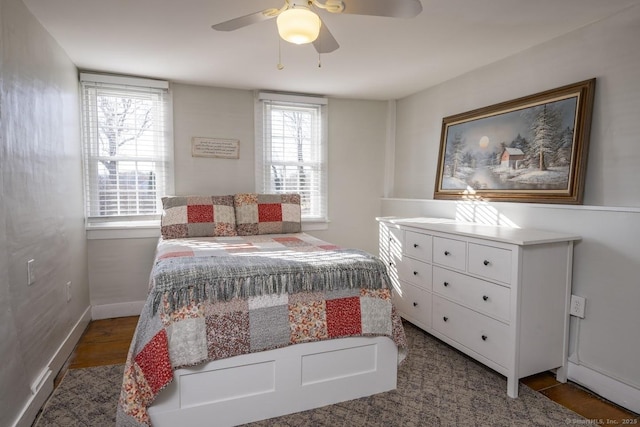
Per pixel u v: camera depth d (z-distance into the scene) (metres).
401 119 3.94
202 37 2.37
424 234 2.67
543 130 2.39
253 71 3.03
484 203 2.78
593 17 2.08
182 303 1.61
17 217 1.71
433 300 2.59
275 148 3.69
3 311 1.52
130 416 1.46
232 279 1.70
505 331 2.03
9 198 1.64
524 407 1.91
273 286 1.75
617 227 1.95
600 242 2.03
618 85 2.02
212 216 3.07
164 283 1.61
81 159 3.00
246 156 3.58
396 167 4.02
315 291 1.83
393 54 2.65
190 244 2.57
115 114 3.16
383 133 4.05
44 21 2.11
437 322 2.56
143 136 3.25
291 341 1.76
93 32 2.28
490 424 1.76
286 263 1.85
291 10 1.52
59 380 2.14
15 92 1.75
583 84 2.16
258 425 1.72
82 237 2.95
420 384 2.11
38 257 1.96
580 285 2.13
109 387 2.06
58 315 2.27
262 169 3.62
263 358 1.74
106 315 3.19
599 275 2.04
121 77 3.09
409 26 2.19
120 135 3.19
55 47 2.38
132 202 3.25
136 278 3.26
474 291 2.23
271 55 2.68
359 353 1.94
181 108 3.35
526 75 2.55
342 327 1.86
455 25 2.19
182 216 3.00
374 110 4.00
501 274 2.04
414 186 3.75
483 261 2.16
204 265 1.76
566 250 2.11
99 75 3.02
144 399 1.50
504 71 2.72
